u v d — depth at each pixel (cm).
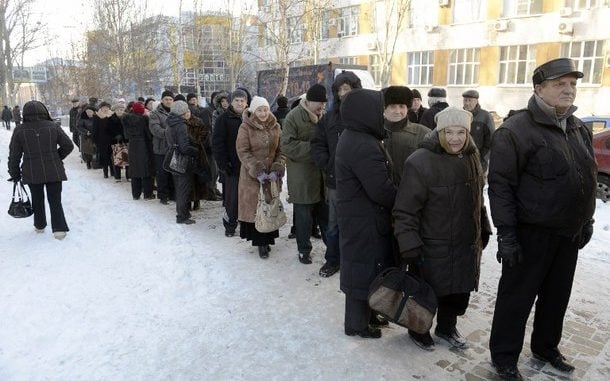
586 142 283
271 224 487
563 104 259
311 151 447
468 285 305
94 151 1196
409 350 328
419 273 311
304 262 496
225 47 3042
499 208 272
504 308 291
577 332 352
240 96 542
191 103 873
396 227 297
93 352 334
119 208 767
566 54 2081
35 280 462
